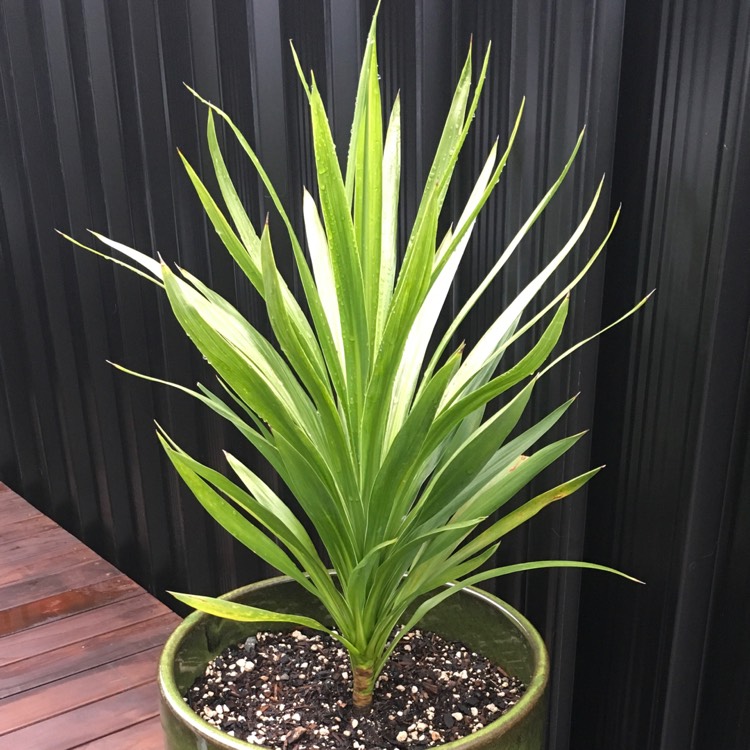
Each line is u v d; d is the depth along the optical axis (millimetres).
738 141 783
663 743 1037
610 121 889
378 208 699
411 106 1071
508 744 718
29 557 1882
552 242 966
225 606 741
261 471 1495
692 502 917
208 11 1271
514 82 961
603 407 1044
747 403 902
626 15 890
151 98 1438
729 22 776
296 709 881
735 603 967
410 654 979
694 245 860
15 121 1918
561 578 1072
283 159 1238
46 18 1616
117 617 1591
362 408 754
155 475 1818
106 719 1257
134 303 1681
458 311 1151
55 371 2152
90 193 1710
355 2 1102
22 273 2125
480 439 781
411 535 830
